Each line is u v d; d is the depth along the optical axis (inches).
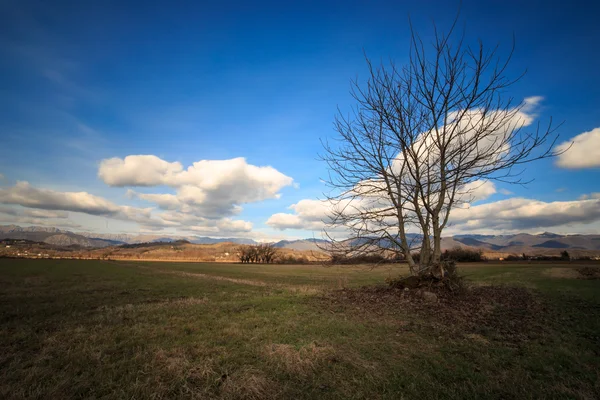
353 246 547.5
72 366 233.1
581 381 209.6
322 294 605.0
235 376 212.5
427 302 463.5
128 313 448.1
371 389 199.0
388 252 575.8
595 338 310.7
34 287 833.5
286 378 215.0
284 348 266.5
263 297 614.9
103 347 277.4
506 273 1397.6
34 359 248.8
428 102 492.7
